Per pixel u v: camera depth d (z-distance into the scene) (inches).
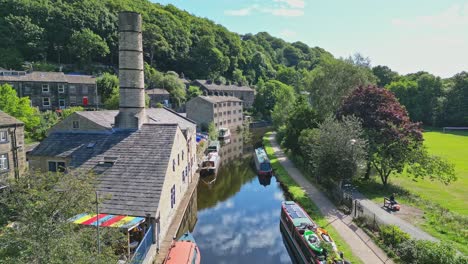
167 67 5068.9
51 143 1117.1
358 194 1222.9
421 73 4948.3
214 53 5359.3
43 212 408.2
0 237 381.7
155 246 786.2
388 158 1259.2
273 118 2957.7
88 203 495.5
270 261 871.7
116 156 978.7
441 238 823.7
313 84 2149.4
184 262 716.0
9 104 1759.4
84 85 2760.8
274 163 1855.3
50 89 2591.0
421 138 1259.8
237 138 3107.8
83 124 1164.5
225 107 3361.2
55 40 3949.3
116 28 4525.1
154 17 5285.4
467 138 2893.7
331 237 865.5
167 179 919.0
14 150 1062.4
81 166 957.8
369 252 780.0
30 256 350.9
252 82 6230.3
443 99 3769.7
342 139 1125.7
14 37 3622.0
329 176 1147.3
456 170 1653.5
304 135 1620.3
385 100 1368.1
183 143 1221.7
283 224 1024.2
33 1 3971.5
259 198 1400.1
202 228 1087.6
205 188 1534.2
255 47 7544.3
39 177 521.3
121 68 1103.0
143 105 1147.3
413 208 1064.2
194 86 4089.6
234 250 928.3
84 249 417.4
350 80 1999.3
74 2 4387.3
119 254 706.8
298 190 1318.9
